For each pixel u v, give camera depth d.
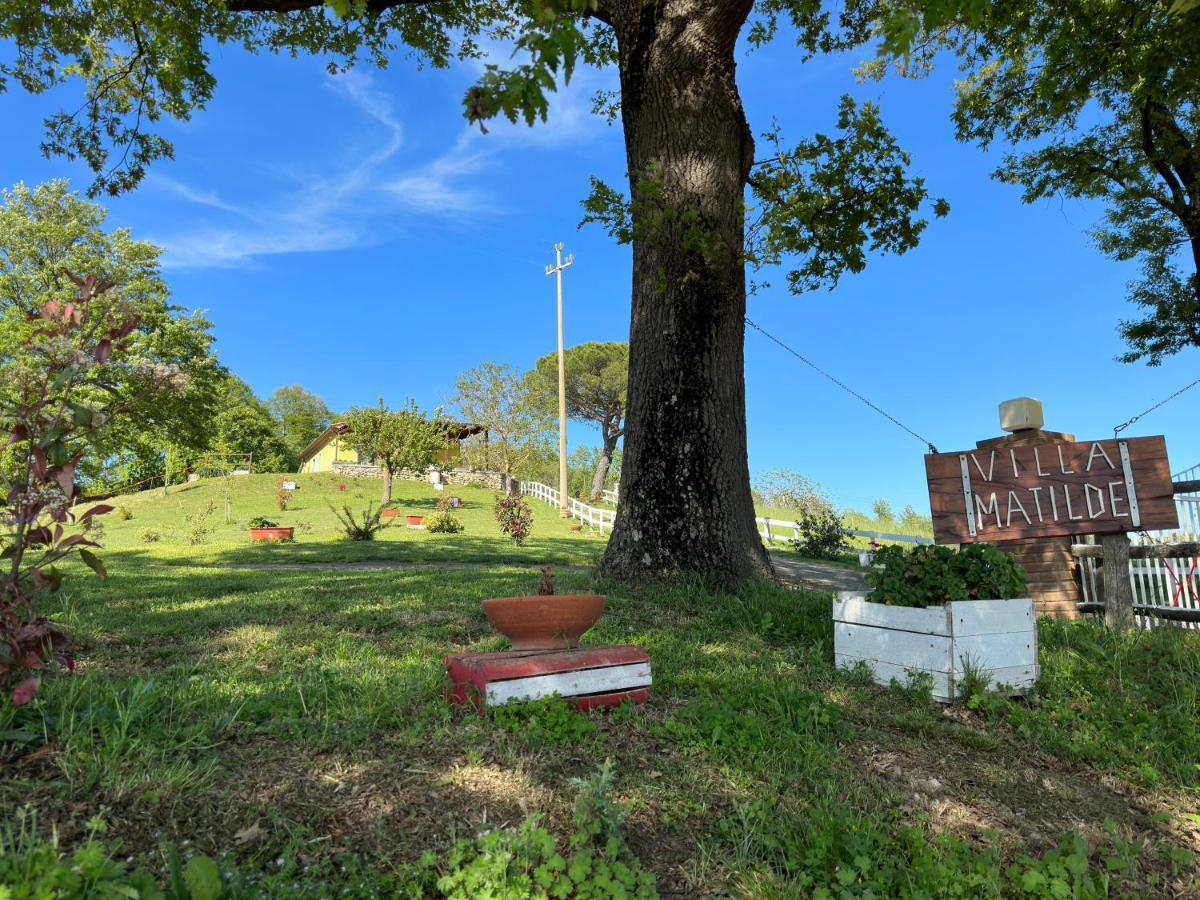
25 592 3.29
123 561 14.16
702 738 3.86
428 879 2.49
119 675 4.47
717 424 8.83
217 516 31.14
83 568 12.16
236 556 15.71
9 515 3.35
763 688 4.76
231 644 5.56
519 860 2.55
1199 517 8.87
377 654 5.32
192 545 19.98
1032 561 8.23
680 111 9.18
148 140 13.68
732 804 3.25
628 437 9.16
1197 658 5.92
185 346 27.73
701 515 8.59
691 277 8.72
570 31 2.50
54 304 3.56
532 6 2.54
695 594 7.94
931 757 4.09
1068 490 7.77
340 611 7.01
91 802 2.63
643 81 9.45
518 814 2.94
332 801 2.90
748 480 9.14
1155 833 3.62
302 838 2.64
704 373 8.86
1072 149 16.66
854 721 4.48
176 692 3.90
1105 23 12.23
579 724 3.71
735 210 9.35
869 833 3.03
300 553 16.55
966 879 2.82
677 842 2.96
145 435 27.19
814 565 16.59
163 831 2.55
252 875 2.39
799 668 5.58
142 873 2.15
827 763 3.73
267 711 3.76
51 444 3.31
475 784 3.13
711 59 9.22
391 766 3.22
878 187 10.16
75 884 2.00
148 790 2.73
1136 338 20.47
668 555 8.52
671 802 3.21
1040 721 4.71
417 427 37.19
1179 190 16.83
